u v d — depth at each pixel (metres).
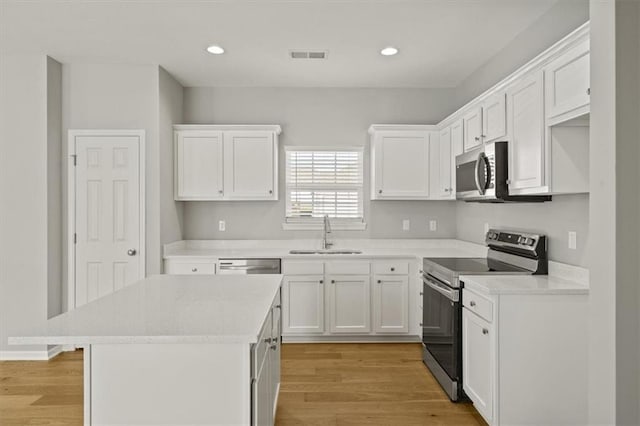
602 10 1.77
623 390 1.71
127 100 3.88
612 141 1.73
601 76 1.79
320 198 4.59
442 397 2.87
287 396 2.87
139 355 1.56
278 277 2.67
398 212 4.57
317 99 4.57
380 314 3.96
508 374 2.29
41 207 3.66
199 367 1.55
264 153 4.23
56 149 3.78
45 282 3.66
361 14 2.90
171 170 4.15
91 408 1.57
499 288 2.31
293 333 3.96
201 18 2.97
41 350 3.62
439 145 4.24
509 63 3.38
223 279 2.59
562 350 2.31
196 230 4.53
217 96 4.52
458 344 2.77
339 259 3.95
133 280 3.87
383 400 2.82
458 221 4.51
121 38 3.31
